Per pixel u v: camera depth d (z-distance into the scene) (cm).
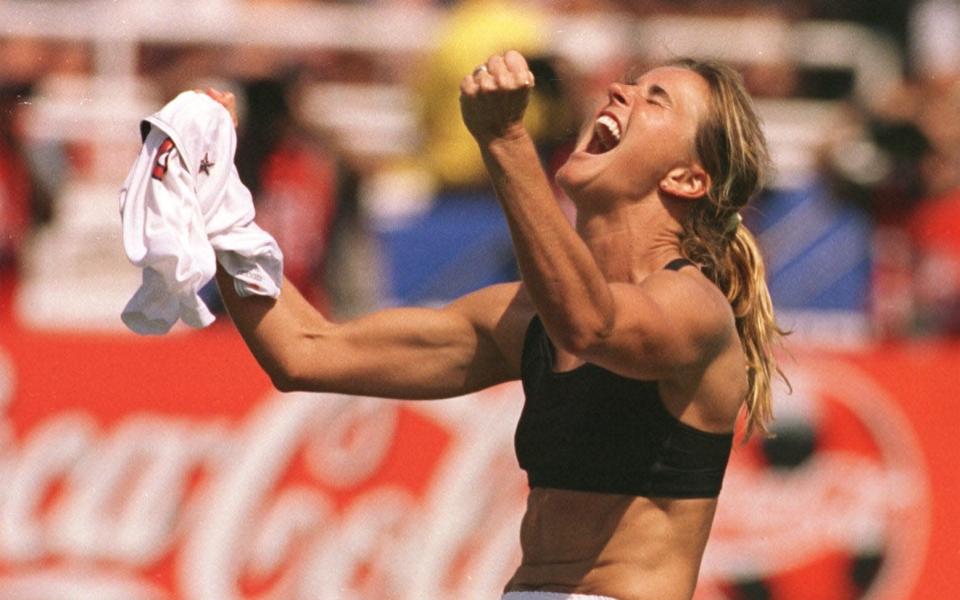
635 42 2773
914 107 2694
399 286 2477
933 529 2322
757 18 2948
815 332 2580
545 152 2408
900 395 2339
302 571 2220
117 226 2506
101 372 2225
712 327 1091
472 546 2241
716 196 1173
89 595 2197
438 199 2516
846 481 2319
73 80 2573
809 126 2773
